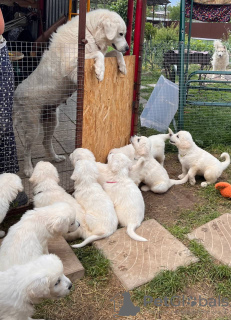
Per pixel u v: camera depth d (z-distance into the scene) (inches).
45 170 55.2
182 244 52.5
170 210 63.8
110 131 72.1
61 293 35.6
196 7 170.9
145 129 96.3
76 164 57.9
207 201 67.3
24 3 118.7
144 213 62.2
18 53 92.4
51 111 73.3
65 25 67.6
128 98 75.0
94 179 57.2
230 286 45.9
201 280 47.0
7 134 56.8
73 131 91.9
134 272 47.0
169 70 114.0
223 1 167.9
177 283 45.4
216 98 117.3
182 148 72.7
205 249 52.2
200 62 120.6
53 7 126.7
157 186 68.1
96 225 53.1
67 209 44.9
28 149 71.4
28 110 69.6
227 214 61.2
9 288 33.5
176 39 240.7
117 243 52.2
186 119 105.0
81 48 57.0
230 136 97.0
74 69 64.2
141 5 70.9
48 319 40.9
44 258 36.2
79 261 48.4
